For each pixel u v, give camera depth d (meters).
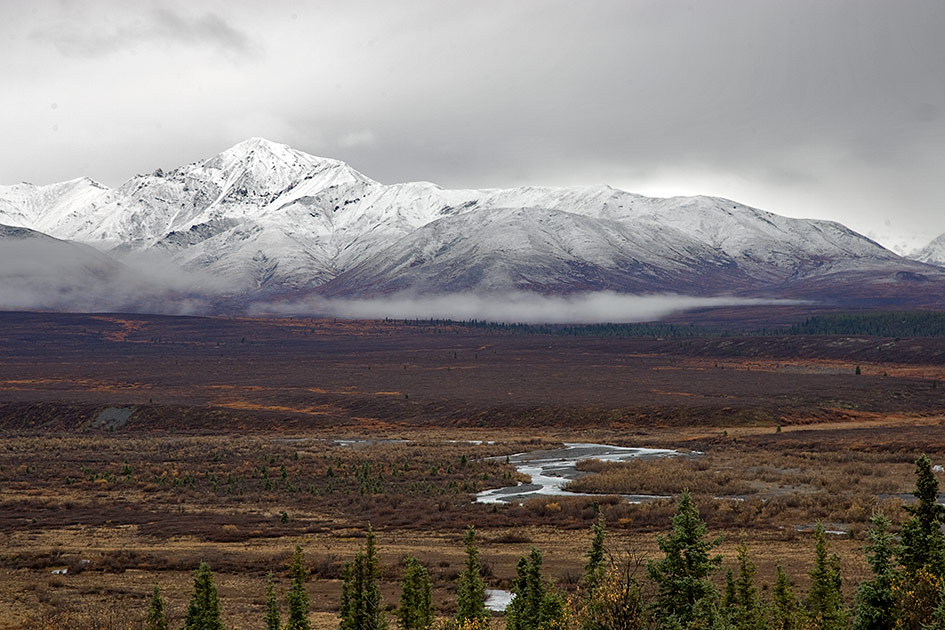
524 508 69.44
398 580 45.88
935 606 26.30
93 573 48.97
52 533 62.47
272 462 106.94
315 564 49.38
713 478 83.19
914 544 27.75
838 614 27.41
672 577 26.56
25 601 41.19
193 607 30.70
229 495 82.06
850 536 53.00
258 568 49.69
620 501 71.38
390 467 101.62
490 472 96.00
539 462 108.88
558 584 41.16
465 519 65.19
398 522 64.56
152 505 75.94
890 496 70.50
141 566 50.09
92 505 75.81
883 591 26.80
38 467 103.25
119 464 105.56
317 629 35.56
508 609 29.47
